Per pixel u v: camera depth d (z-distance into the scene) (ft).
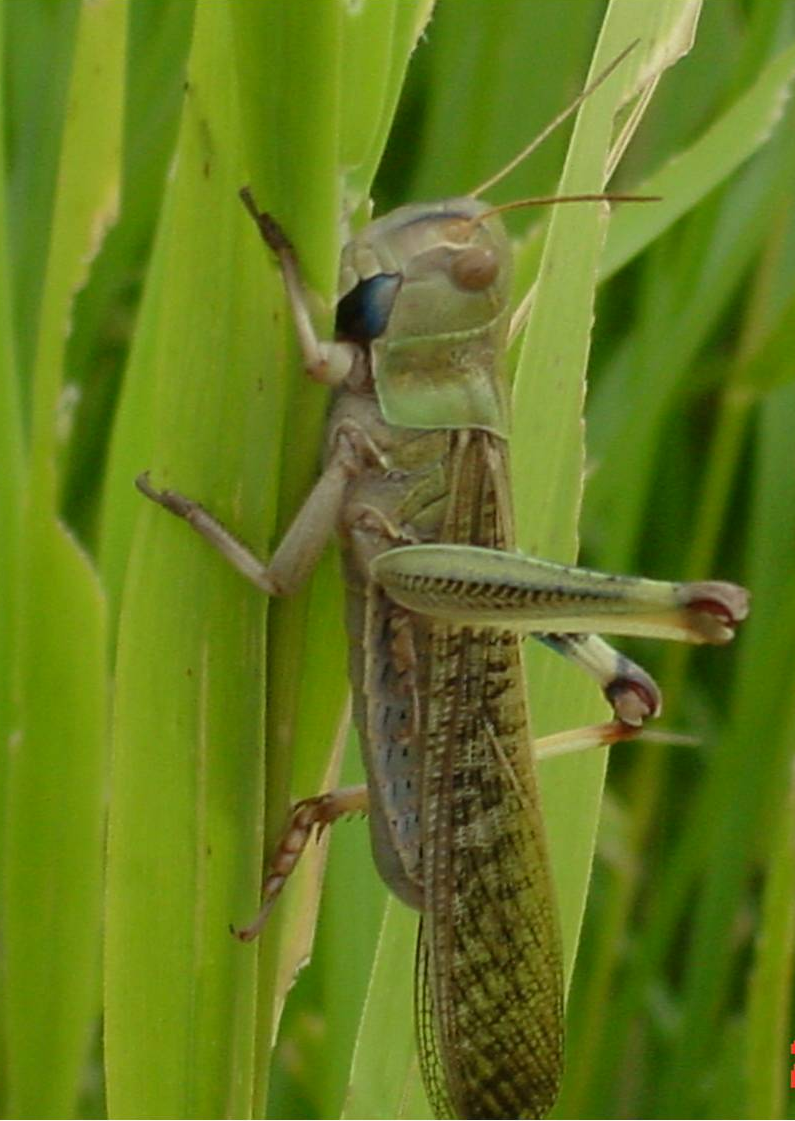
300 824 1.21
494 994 1.25
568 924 1.27
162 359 1.18
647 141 1.44
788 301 1.38
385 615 1.25
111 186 1.22
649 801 1.43
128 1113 1.20
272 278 1.18
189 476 1.18
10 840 1.24
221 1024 1.19
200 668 1.19
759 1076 1.31
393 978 1.25
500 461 1.27
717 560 1.47
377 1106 1.25
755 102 1.30
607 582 1.23
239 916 1.19
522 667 1.26
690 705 1.46
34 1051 1.25
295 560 1.19
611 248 1.30
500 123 1.39
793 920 1.30
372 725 1.25
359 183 1.20
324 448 1.25
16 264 1.37
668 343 1.40
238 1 1.16
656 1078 1.43
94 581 1.24
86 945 1.25
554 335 1.25
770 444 1.42
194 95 1.17
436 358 1.26
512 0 1.38
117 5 1.22
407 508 1.25
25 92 1.38
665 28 1.24
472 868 1.25
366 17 1.19
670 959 1.47
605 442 1.42
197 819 1.19
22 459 1.26
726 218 1.41
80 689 1.24
